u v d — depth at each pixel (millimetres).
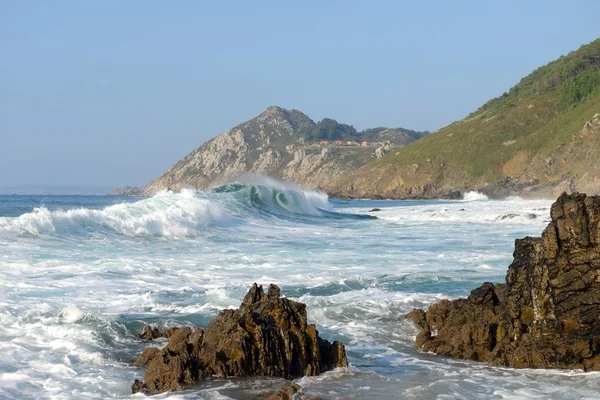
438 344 14789
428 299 19000
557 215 14477
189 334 13211
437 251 30625
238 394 11516
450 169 165125
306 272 23859
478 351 14289
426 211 64375
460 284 21672
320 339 13656
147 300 18391
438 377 12836
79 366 12852
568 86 168125
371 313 17438
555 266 14164
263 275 23062
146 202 37250
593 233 14133
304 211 57469
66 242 28516
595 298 13906
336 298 18844
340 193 170375
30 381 11875
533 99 176875
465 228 44625
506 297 14867
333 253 29562
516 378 12805
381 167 179625
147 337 14867
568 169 133250
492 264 26062
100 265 23766
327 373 12820
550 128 157750
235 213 47156
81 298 18391
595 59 187500
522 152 156000
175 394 11477
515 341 14023
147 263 24719
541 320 13992
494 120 175750
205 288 20391
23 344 13930
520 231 41938
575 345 13547
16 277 20875
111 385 11914
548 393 11953
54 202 88688
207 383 12008
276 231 39875
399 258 27906
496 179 155375
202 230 36312
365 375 12789
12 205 75125
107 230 31594
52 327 15156
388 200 144125
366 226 46812
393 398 11578
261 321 13039
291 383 12133
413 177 168000
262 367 12508
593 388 12227
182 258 26656
